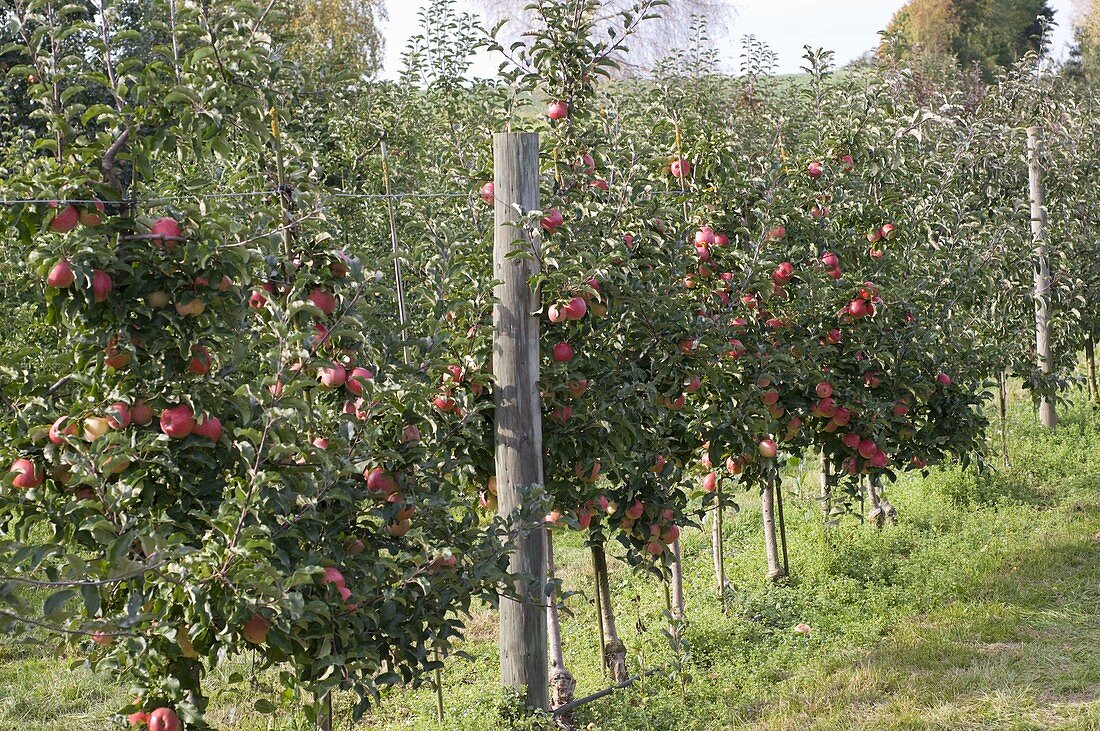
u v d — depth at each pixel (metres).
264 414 3.13
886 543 7.21
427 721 4.91
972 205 9.00
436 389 4.55
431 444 4.23
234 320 3.29
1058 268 9.71
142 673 3.18
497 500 4.79
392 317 5.24
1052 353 9.87
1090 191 10.69
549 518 5.09
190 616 3.00
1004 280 9.03
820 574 6.73
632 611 6.52
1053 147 10.31
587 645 6.14
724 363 5.43
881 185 7.16
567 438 4.87
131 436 3.13
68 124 3.12
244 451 3.08
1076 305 9.82
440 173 7.12
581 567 7.61
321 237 3.72
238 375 3.52
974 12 34.97
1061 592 6.18
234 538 3.00
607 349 5.13
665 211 5.06
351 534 3.83
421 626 3.83
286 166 4.08
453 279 4.72
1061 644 5.47
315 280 3.74
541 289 4.66
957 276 6.93
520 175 4.60
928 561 6.78
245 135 3.59
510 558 4.70
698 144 5.89
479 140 5.93
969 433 6.78
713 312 5.52
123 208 3.14
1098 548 6.86
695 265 5.66
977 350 7.05
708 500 6.05
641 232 5.08
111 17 3.22
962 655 5.36
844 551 7.06
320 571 2.91
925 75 15.47
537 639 4.76
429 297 4.66
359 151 7.75
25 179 2.99
